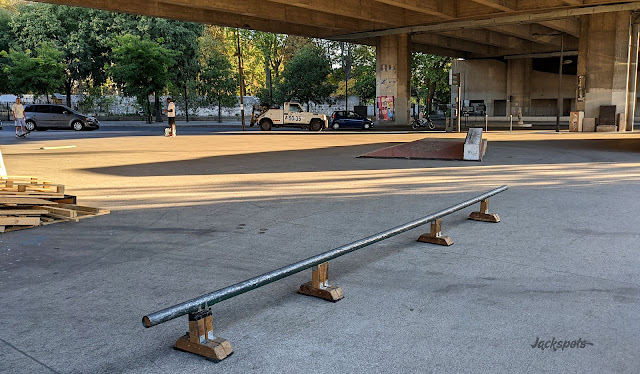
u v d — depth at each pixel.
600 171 12.38
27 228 6.86
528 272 4.96
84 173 12.45
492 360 3.20
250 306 4.15
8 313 4.00
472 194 9.30
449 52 54.59
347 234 6.46
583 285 4.59
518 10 32.72
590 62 32.09
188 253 5.67
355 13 34.03
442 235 6.20
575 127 32.22
